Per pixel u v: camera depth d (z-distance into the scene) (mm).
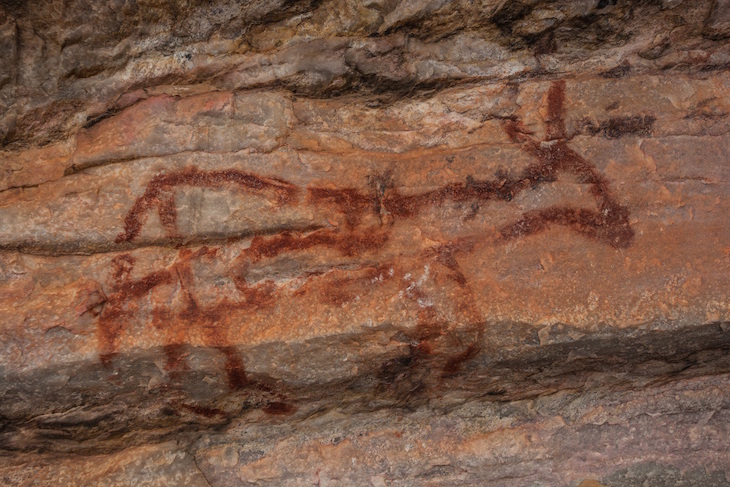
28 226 1581
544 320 1584
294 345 1582
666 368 1769
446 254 1623
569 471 1820
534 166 1662
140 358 1555
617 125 1672
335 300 1595
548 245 1622
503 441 1834
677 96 1690
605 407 1851
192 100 1658
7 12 1461
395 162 1681
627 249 1613
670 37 1688
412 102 1739
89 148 1624
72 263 1582
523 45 1697
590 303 1590
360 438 1837
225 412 1732
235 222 1622
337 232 1636
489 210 1648
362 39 1645
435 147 1700
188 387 1640
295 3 1583
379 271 1613
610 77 1709
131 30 1575
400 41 1652
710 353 1710
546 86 1708
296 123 1687
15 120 1594
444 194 1659
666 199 1634
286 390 1679
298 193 1642
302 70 1668
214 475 1787
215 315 1576
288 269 1615
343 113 1722
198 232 1616
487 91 1724
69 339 1526
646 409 1849
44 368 1513
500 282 1602
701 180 1645
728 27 1668
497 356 1650
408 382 1739
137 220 1607
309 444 1827
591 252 1615
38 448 1686
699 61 1710
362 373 1668
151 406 1677
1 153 1620
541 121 1688
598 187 1644
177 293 1581
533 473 1819
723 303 1585
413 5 1602
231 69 1662
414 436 1842
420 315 1583
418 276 1605
